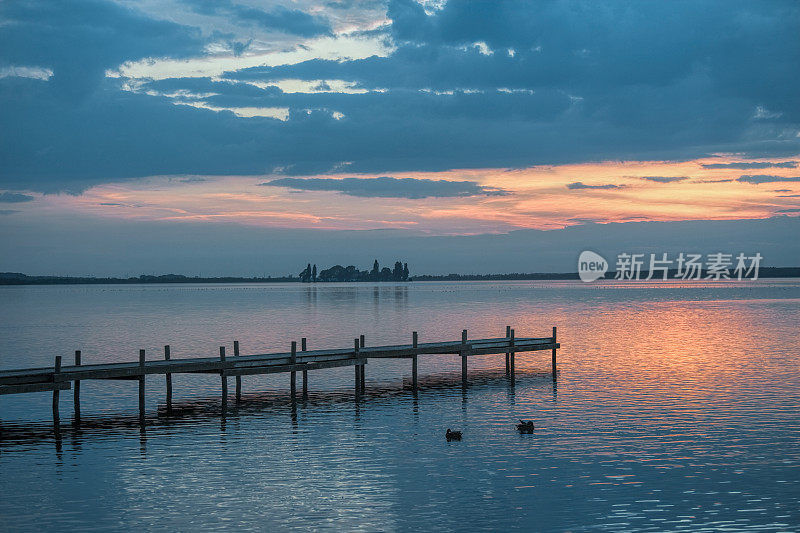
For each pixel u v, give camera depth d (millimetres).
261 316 112812
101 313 125375
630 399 39469
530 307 138125
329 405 39312
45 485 25188
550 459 27906
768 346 64812
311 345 68375
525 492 24219
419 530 21188
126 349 66750
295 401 40625
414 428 33438
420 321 100188
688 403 38062
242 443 30797
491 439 31078
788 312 116688
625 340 71375
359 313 119938
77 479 25844
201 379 48688
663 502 23219
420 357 61156
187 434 32531
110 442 31062
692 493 23984
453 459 28016
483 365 55750
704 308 130750
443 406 38750
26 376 34656
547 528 21281
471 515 22250
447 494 24062
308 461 27953
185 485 25156
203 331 84750
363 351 44469
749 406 37062
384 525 21531
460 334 79875
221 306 149625
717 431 31891
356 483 25266
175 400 41062
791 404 37500
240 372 40000
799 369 49906
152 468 27141
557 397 40688
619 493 24047
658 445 29688
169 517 22219
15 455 28969
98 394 43000
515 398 40750
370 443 30656
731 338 72688
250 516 22281
